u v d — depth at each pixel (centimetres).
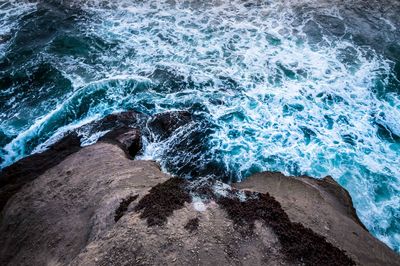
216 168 794
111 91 981
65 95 972
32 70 1055
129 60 1102
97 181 604
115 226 463
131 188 557
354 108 935
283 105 945
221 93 983
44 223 544
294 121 904
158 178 603
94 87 983
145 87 999
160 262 416
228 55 1118
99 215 508
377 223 683
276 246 455
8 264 500
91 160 696
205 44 1167
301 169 789
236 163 805
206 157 817
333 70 1055
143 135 848
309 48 1145
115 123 862
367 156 814
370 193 738
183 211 488
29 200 604
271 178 685
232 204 511
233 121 906
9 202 621
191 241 442
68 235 507
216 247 441
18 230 550
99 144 768
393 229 674
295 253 449
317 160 807
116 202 521
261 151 830
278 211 509
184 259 422
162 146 834
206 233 455
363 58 1102
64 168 678
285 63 1082
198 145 843
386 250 510
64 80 1018
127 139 794
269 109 936
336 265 445
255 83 1015
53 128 884
